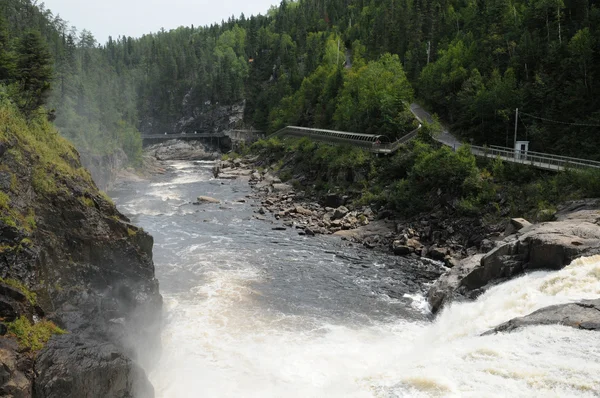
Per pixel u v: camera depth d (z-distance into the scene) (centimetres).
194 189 8669
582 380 1620
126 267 2544
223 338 2900
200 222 5962
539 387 1633
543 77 6806
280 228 5697
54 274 2125
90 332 1983
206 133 16725
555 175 4878
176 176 10831
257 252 4741
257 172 10219
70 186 2475
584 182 4384
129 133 11444
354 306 3512
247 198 7756
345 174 7262
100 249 2425
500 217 4806
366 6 16888
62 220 2305
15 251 1869
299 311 3375
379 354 2738
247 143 13988
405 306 3541
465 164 5412
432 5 12331
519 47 7525
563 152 5872
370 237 5316
